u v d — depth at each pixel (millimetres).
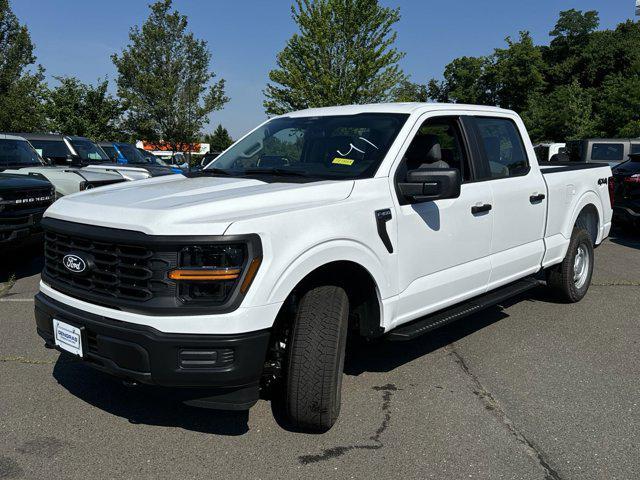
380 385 4078
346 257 3328
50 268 3473
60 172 8727
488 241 4551
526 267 5105
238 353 2871
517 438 3346
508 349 4797
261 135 4656
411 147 4230
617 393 3955
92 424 3469
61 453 3146
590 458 3137
